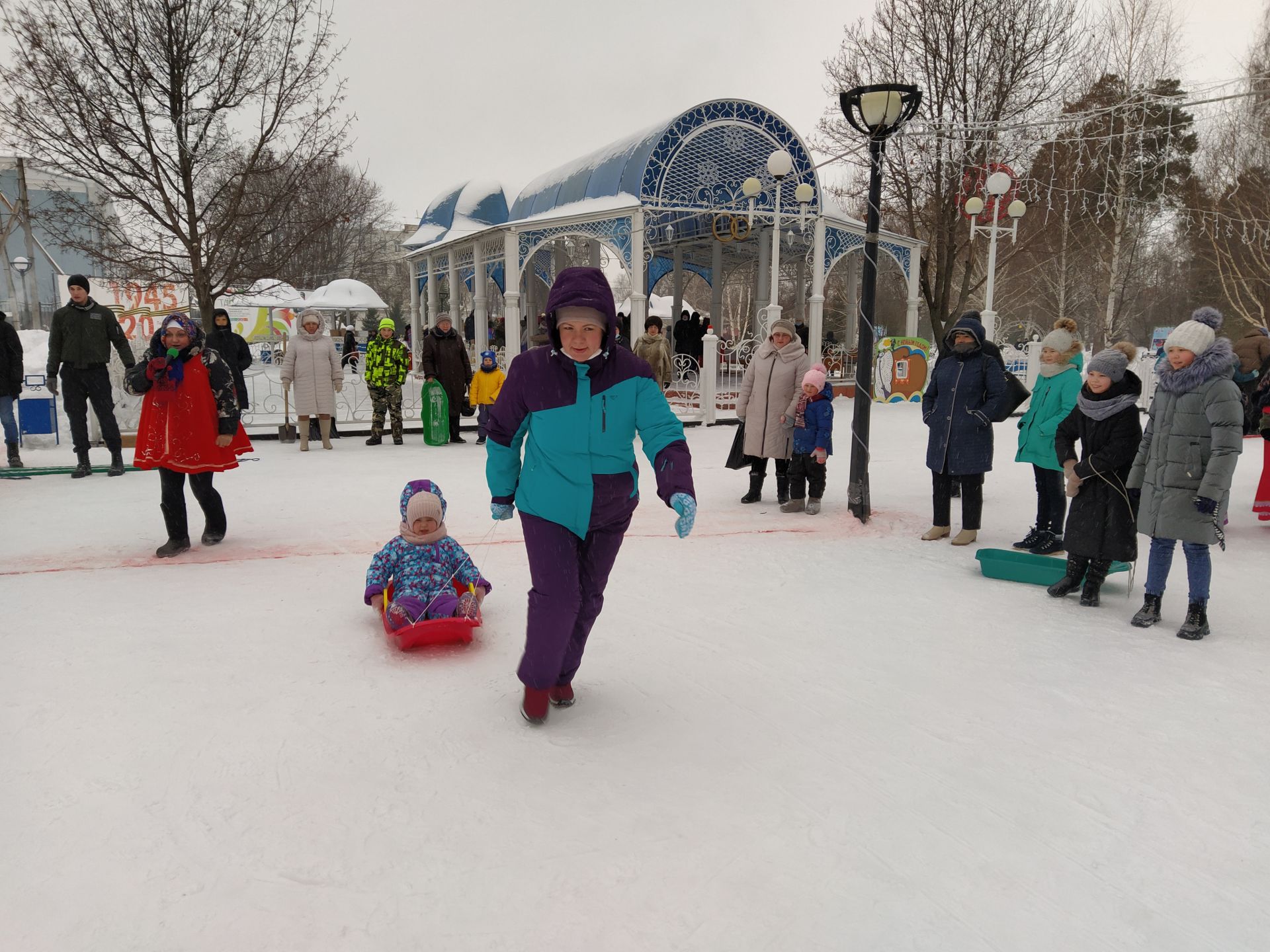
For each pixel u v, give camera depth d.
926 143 15.20
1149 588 4.39
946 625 4.32
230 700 3.27
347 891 2.14
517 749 2.92
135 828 2.40
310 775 2.72
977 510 6.12
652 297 28.42
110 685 3.39
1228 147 19.17
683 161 17.42
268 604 4.50
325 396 10.92
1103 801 2.62
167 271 12.34
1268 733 3.11
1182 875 2.25
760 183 16.38
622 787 2.67
